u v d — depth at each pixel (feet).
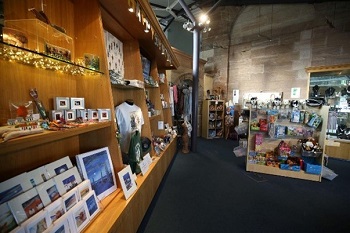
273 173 10.82
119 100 7.65
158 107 11.23
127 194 4.68
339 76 15.67
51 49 3.59
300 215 6.93
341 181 10.07
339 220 6.66
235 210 7.18
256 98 18.72
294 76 17.65
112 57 6.88
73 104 4.18
